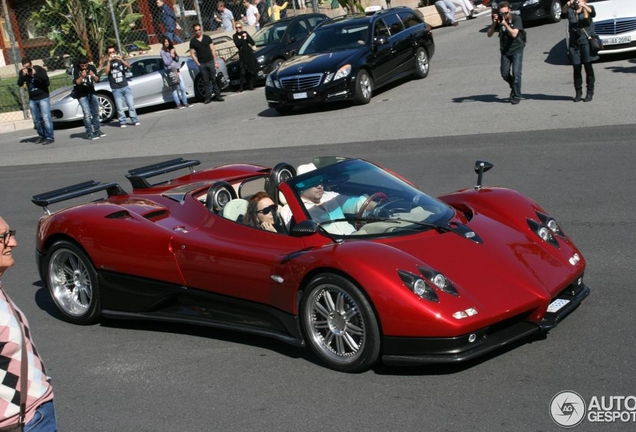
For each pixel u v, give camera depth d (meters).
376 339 4.63
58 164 14.01
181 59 19.34
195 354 5.43
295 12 24.88
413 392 4.48
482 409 4.18
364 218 5.35
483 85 15.55
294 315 5.06
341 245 4.88
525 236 5.34
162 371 5.19
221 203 6.03
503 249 5.10
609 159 9.46
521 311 4.63
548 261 5.09
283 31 20.45
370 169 5.86
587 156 9.73
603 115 11.79
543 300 4.73
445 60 19.25
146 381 5.05
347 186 5.57
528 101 13.48
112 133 16.72
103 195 11.27
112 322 6.32
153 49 22.88
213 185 6.01
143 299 5.94
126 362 5.41
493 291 4.68
